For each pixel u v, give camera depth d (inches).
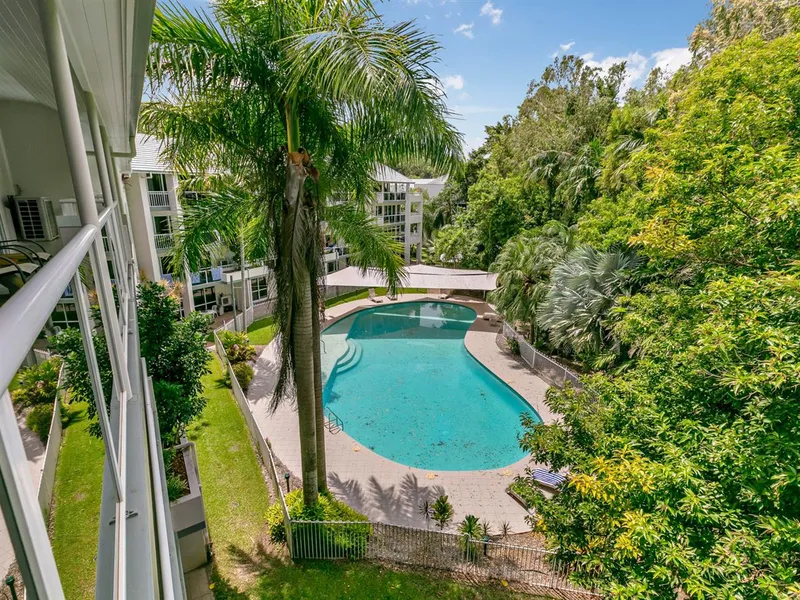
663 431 232.7
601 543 236.2
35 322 35.7
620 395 283.0
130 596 71.7
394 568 335.9
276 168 301.0
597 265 608.7
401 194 1577.3
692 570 170.6
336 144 318.3
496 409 654.5
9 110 233.9
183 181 336.5
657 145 458.9
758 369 195.9
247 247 392.8
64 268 54.6
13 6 105.2
